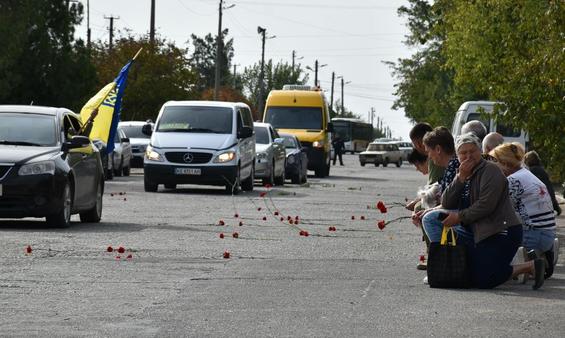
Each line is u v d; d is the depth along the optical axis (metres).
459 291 22.88
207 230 36.53
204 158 58.81
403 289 23.05
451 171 24.48
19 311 19.58
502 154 26.31
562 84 42.53
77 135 38.19
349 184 82.50
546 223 25.94
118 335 17.31
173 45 134.50
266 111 97.50
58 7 94.44
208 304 20.59
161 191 60.69
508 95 45.03
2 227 35.91
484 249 23.27
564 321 19.16
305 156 83.00
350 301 21.19
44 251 28.94
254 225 39.16
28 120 37.50
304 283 23.81
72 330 17.72
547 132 44.53
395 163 160.88
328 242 33.56
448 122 157.25
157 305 20.41
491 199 23.17
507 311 20.19
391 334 17.64
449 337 17.45
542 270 23.16
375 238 35.38
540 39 45.41
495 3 52.78
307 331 17.81
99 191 39.47
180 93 133.12
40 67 94.25
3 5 88.81
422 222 24.12
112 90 52.81
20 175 35.06
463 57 68.75
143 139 99.00
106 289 22.41
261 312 19.70
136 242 31.92
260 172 71.88
